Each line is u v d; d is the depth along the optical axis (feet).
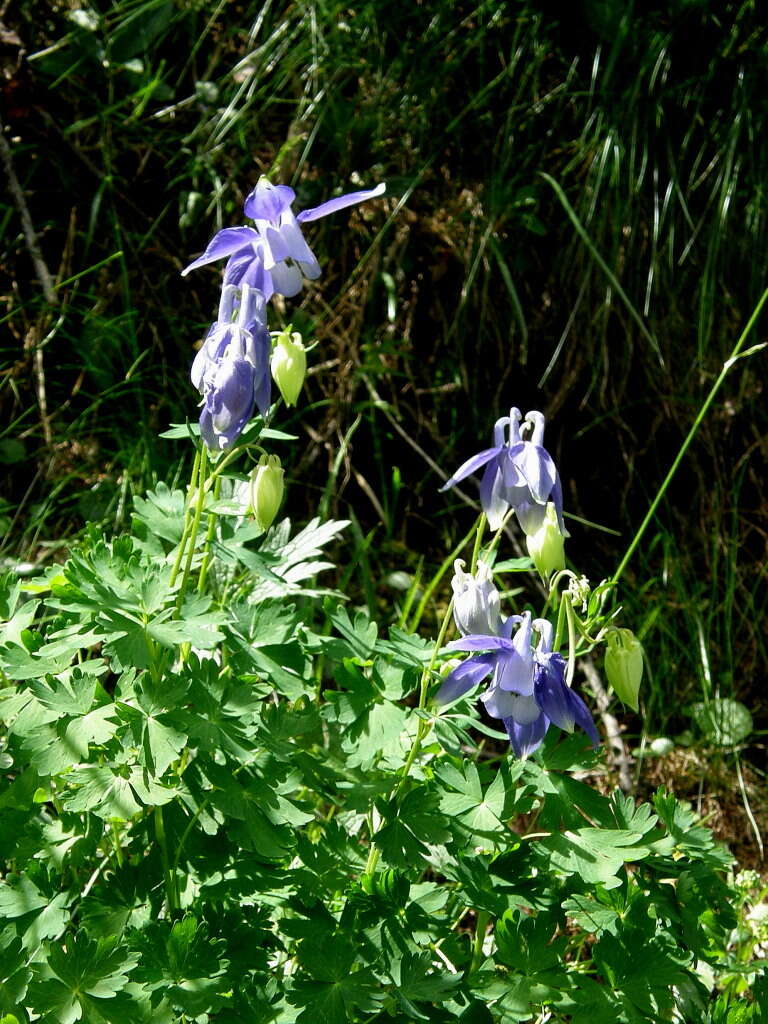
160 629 2.62
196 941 2.60
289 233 2.72
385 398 3.88
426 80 3.86
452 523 3.87
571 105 3.91
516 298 3.76
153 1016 2.59
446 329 3.85
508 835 2.68
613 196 3.85
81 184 3.84
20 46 3.76
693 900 2.68
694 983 2.68
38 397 3.75
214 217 3.90
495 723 3.61
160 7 3.85
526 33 3.89
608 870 2.63
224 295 2.69
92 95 3.83
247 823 2.65
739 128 3.85
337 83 3.86
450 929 2.70
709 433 3.90
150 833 2.72
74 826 2.69
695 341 3.89
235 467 3.77
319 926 2.65
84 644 2.65
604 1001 2.62
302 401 3.84
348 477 3.81
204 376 2.67
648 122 3.87
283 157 3.85
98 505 3.64
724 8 3.87
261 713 2.70
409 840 2.65
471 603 2.68
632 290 3.86
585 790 2.70
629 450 3.92
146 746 2.61
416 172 3.86
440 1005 2.64
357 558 3.62
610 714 3.64
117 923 2.65
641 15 3.87
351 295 3.85
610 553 3.87
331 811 3.16
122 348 3.78
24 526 3.64
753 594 3.83
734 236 3.86
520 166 3.88
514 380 3.92
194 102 3.92
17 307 3.75
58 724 2.63
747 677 3.80
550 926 2.64
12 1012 2.59
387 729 2.71
